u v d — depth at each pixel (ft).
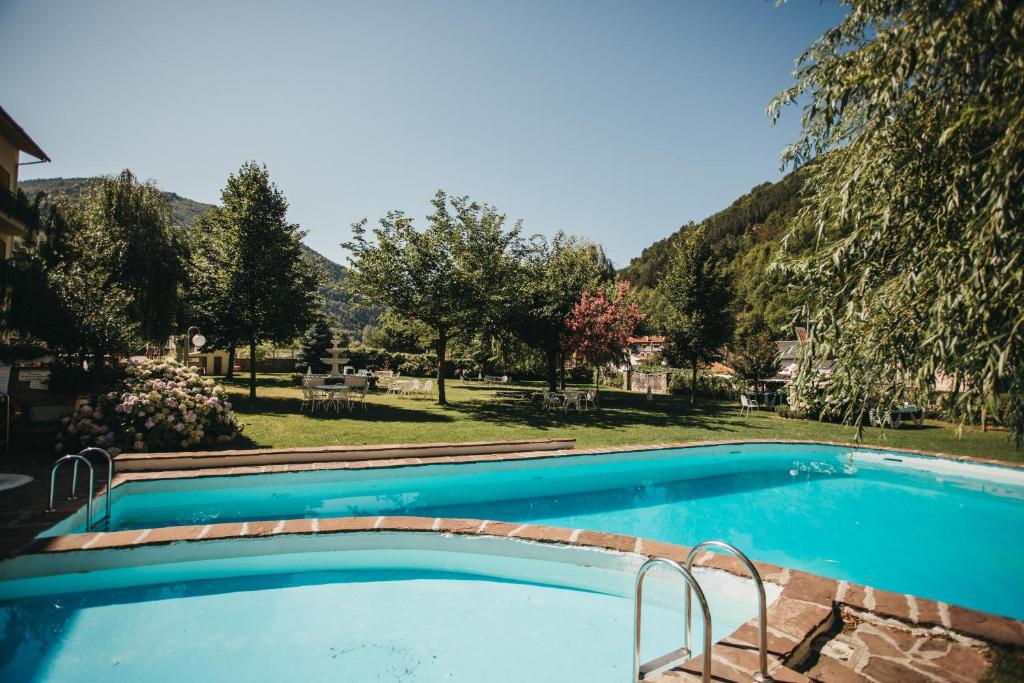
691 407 74.08
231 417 34.01
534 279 67.31
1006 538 23.94
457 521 19.34
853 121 14.64
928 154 13.24
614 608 15.76
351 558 18.24
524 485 30.45
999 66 11.91
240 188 52.95
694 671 9.16
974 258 11.48
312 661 12.76
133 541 16.39
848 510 27.94
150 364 32.65
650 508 27.32
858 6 14.16
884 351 13.55
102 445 27.66
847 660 10.16
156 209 67.82
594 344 64.49
